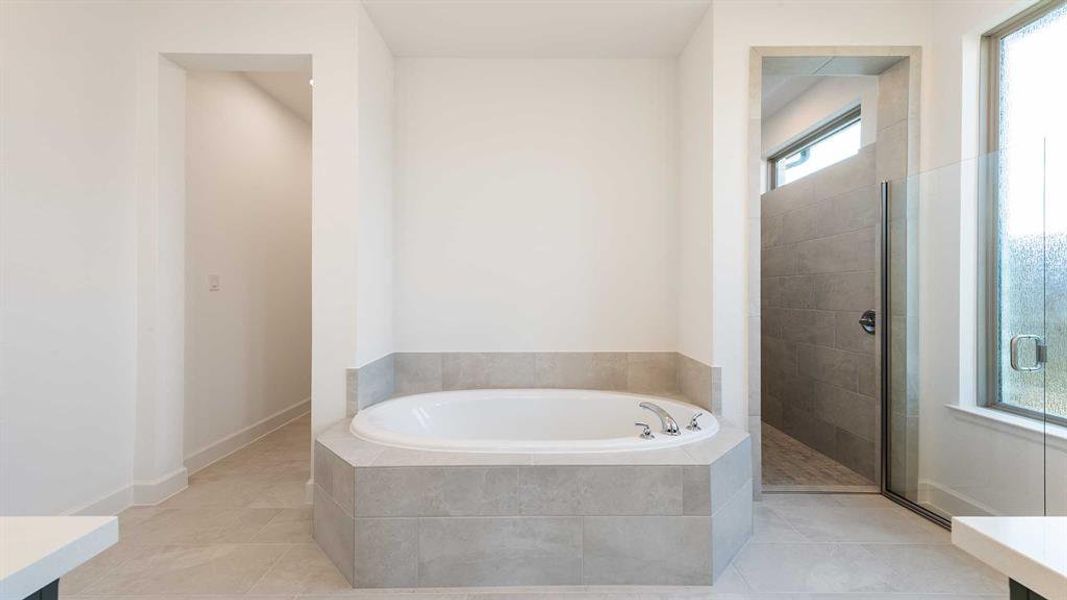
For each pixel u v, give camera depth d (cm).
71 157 225
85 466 233
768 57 263
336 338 260
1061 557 66
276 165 410
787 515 246
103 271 242
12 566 63
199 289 318
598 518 187
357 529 186
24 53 204
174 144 272
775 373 407
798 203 372
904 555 208
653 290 318
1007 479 212
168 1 260
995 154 217
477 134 317
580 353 318
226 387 347
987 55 242
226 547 214
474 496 187
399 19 275
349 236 259
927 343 249
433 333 318
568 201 318
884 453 271
